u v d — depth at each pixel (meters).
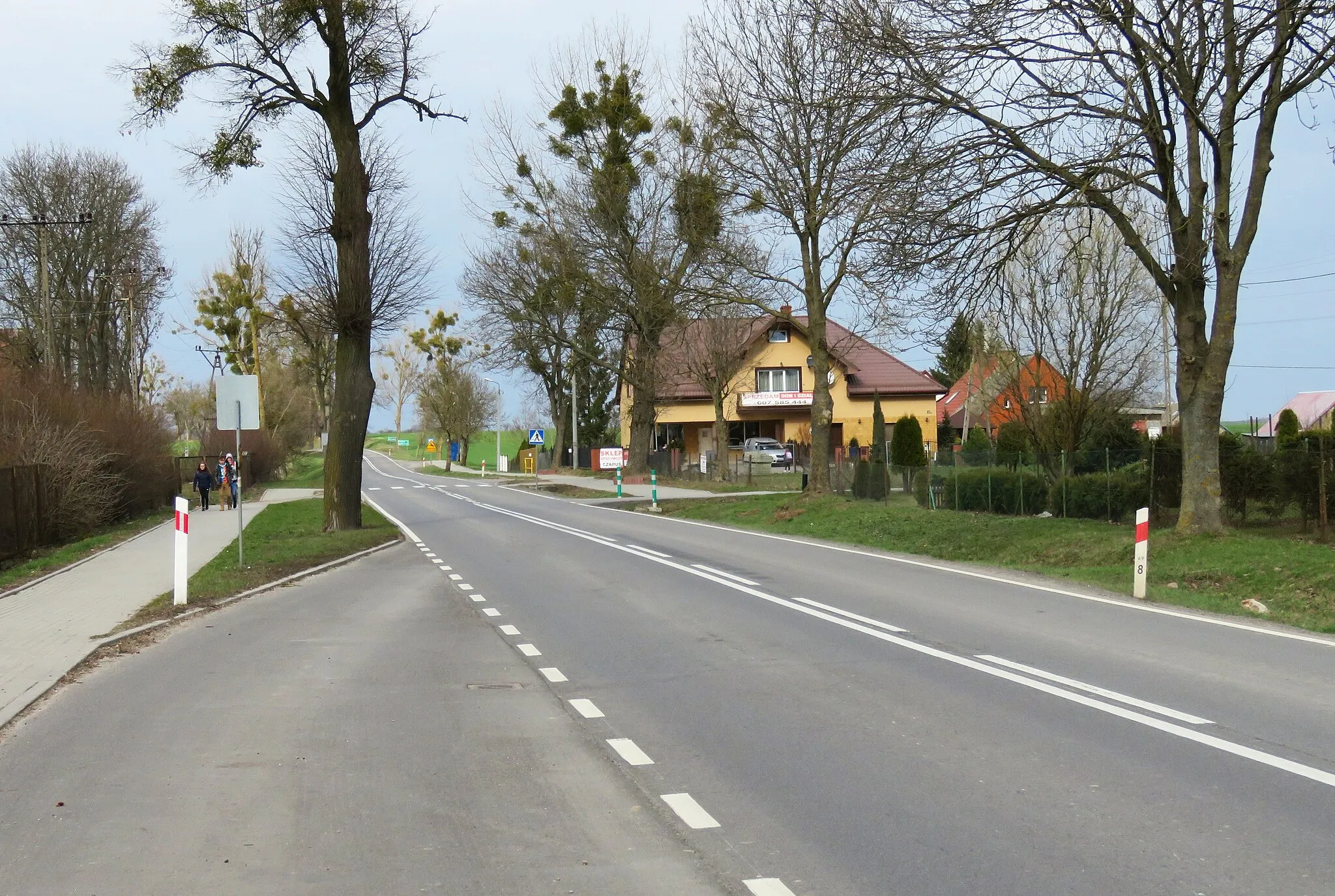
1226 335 16.56
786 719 7.53
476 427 92.44
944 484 28.14
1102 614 12.02
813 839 5.18
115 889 4.66
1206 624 11.34
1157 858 4.82
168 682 9.22
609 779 6.25
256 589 15.87
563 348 63.56
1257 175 16.17
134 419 34.00
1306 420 49.75
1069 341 26.62
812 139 25.16
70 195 43.53
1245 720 7.22
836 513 25.83
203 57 22.70
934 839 5.14
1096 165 16.03
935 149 16.58
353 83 23.95
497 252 46.94
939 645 10.25
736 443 64.69
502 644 10.95
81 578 17.31
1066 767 6.26
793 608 12.91
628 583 15.86
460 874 4.82
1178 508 20.06
